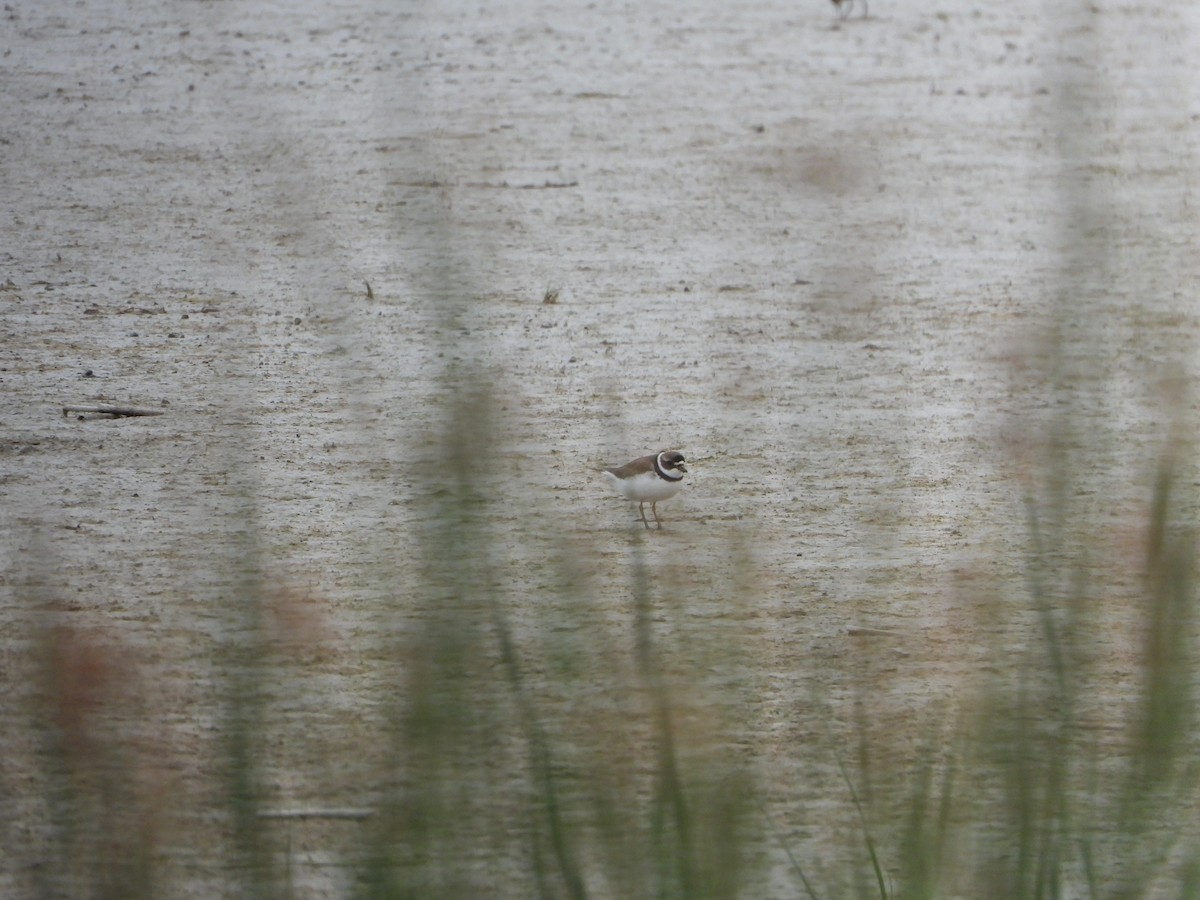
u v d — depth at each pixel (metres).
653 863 11.70
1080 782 12.80
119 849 11.48
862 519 26.97
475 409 12.77
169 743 17.08
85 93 60.59
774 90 64.56
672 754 11.82
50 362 35.41
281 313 38.78
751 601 22.75
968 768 13.39
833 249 43.91
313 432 31.25
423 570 12.31
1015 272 42.81
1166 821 12.81
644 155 54.62
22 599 23.05
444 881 11.52
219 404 32.84
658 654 13.86
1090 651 14.27
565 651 13.44
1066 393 15.34
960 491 28.52
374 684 19.05
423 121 54.41
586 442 30.97
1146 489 17.66
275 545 25.67
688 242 45.38
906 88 65.06
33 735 12.99
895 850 14.17
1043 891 12.45
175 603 23.34
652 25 75.94
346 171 50.81
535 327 38.00
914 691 19.25
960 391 33.81
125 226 45.75
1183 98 46.56
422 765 11.63
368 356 35.25
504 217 47.03
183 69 64.38
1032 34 75.44
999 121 59.88
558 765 12.07
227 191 49.16
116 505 27.75
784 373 35.16
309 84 62.16
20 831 12.45
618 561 24.47
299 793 14.88
